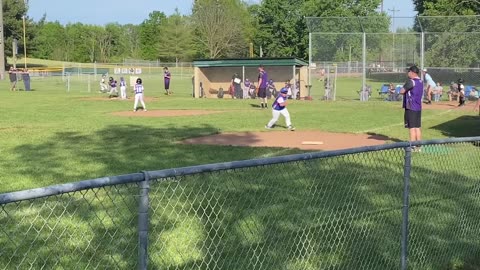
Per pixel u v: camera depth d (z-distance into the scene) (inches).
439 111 922.7
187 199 263.3
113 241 224.2
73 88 1726.1
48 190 123.0
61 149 482.0
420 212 274.5
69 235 230.2
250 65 1273.4
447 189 311.7
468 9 1978.3
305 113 888.3
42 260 205.9
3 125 677.3
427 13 2022.6
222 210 261.3
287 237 231.6
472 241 253.8
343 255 219.0
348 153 189.8
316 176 313.7
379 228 250.2
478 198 298.7
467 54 1162.6
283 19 3245.6
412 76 486.9
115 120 759.1
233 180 300.4
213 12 3474.4
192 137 581.0
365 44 1195.3
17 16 3277.6
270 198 279.1
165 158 436.8
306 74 1285.7
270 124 669.9
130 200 267.4
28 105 1032.8
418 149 348.2
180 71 2659.9
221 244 223.5
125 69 2450.8
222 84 1352.1
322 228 243.3
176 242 224.5
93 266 200.8
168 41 3627.0
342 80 1301.7
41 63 3892.7
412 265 219.8
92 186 130.2
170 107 1012.5
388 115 852.0
